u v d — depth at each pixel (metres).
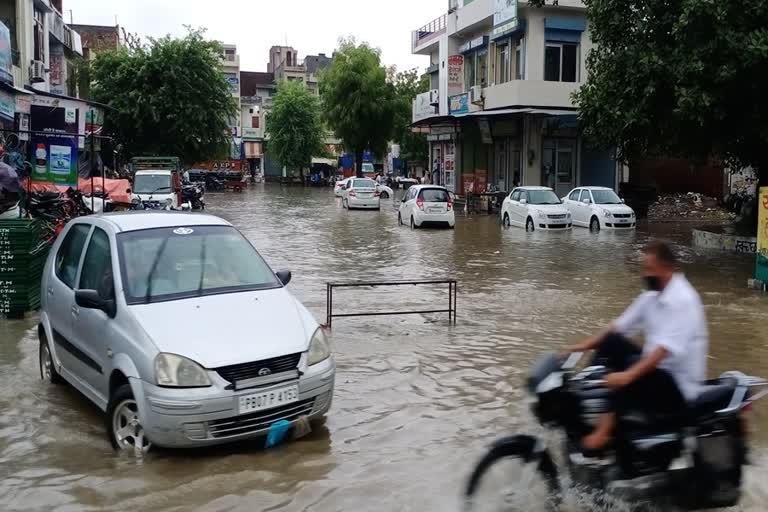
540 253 18.70
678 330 4.29
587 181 34.19
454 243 21.06
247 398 5.29
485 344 9.09
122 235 6.44
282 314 5.93
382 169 87.06
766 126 16.22
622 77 17.70
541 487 4.52
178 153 36.78
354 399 6.91
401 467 5.36
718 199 34.72
